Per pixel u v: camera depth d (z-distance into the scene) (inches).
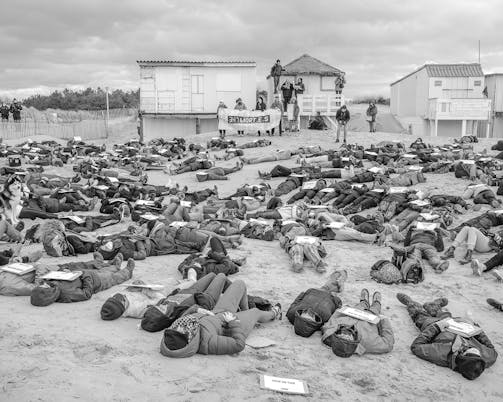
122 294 309.7
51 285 328.2
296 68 1533.0
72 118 2326.5
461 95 1669.5
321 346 287.9
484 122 1754.4
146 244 453.4
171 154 1072.8
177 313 287.9
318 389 240.4
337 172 802.2
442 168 838.5
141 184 776.3
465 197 665.6
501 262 420.2
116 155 1057.5
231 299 303.9
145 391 224.2
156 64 1445.6
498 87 1728.6
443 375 263.7
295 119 1327.5
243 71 1462.8
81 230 523.5
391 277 398.9
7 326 283.1
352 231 522.3
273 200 644.7
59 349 258.5
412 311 326.6
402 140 1230.9
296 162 948.6
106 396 217.5
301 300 317.1
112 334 281.1
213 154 1087.0
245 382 240.1
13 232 486.3
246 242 516.1
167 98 1465.3
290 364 263.6
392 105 2050.9
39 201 623.5
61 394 215.6
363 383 250.5
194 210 621.0
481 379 261.6
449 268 440.5
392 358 278.5
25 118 1918.1
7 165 956.6
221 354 264.4
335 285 371.6
